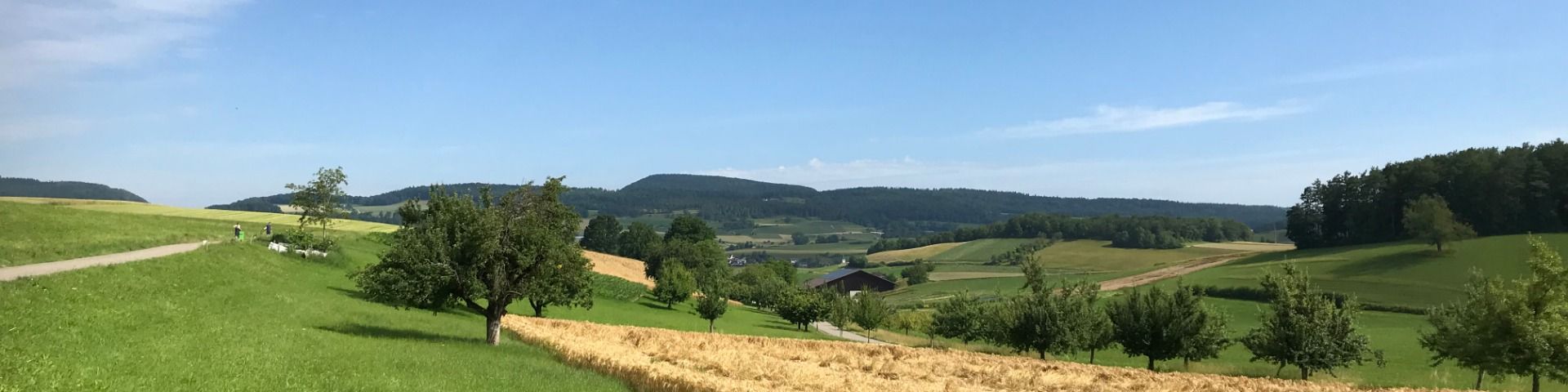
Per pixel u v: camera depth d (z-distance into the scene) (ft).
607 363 88.58
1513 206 393.09
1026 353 191.31
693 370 92.02
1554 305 113.60
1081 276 480.23
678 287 340.59
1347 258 384.06
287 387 56.80
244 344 74.43
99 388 49.93
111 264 115.14
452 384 66.90
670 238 584.81
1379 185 461.37
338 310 129.18
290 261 187.73
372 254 253.03
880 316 290.56
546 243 111.45
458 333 122.42
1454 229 363.35
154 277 111.24
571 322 165.58
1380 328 253.03
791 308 307.37
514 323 149.28
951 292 449.06
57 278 92.89
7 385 47.78
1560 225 379.76
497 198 117.29
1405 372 167.32
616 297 325.42
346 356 75.00
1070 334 171.73
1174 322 159.63
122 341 67.92
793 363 107.65
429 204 134.21
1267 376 156.66
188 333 76.89
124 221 210.18
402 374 68.59
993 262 614.75
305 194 224.53
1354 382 141.59
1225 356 201.46
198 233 214.28
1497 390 142.72
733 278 518.78
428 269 105.50
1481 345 118.42
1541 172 388.37
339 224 361.71
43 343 61.57
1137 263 529.04
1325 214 485.15
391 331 111.14
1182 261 510.99
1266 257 451.53
